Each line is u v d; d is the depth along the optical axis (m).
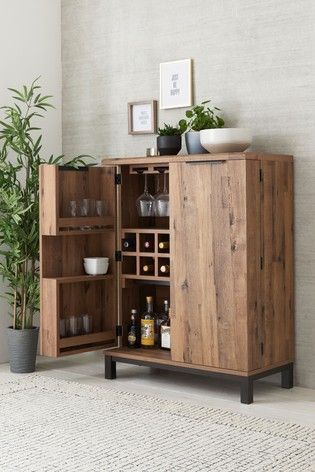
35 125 6.59
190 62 6.04
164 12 6.18
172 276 5.63
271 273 5.52
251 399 5.38
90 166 6.24
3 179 6.08
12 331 6.08
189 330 5.57
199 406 5.31
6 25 6.39
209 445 4.71
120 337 6.07
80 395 5.52
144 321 5.93
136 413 5.18
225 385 5.75
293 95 5.67
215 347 5.47
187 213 5.56
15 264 6.11
